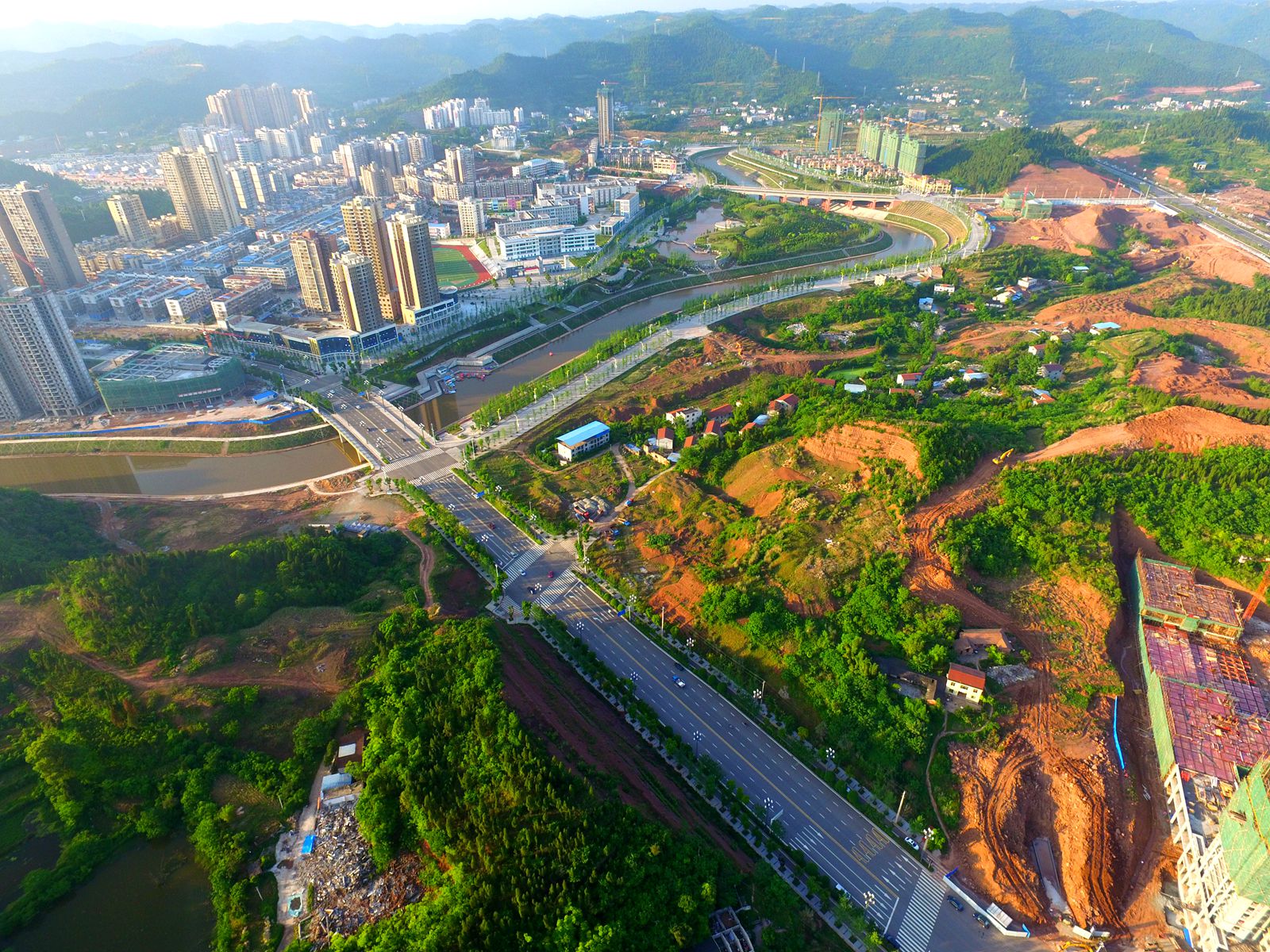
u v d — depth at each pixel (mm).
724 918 156125
